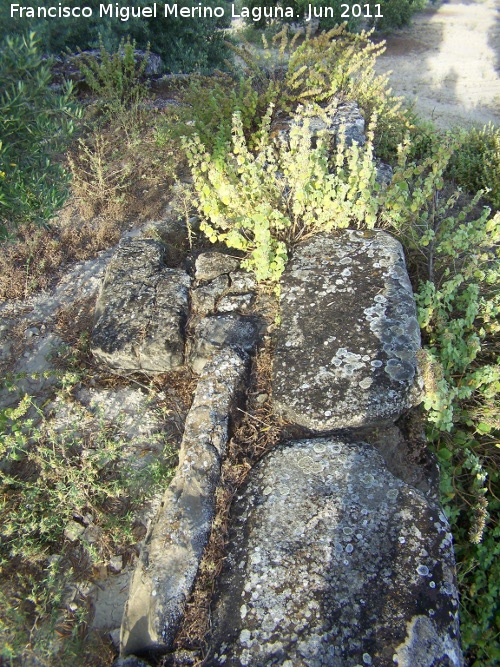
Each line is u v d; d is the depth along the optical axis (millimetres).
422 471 2521
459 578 2498
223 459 2551
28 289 4086
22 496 2775
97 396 3297
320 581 2035
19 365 3572
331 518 2203
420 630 1873
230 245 3480
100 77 6371
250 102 5012
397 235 3410
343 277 3094
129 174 5105
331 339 2799
